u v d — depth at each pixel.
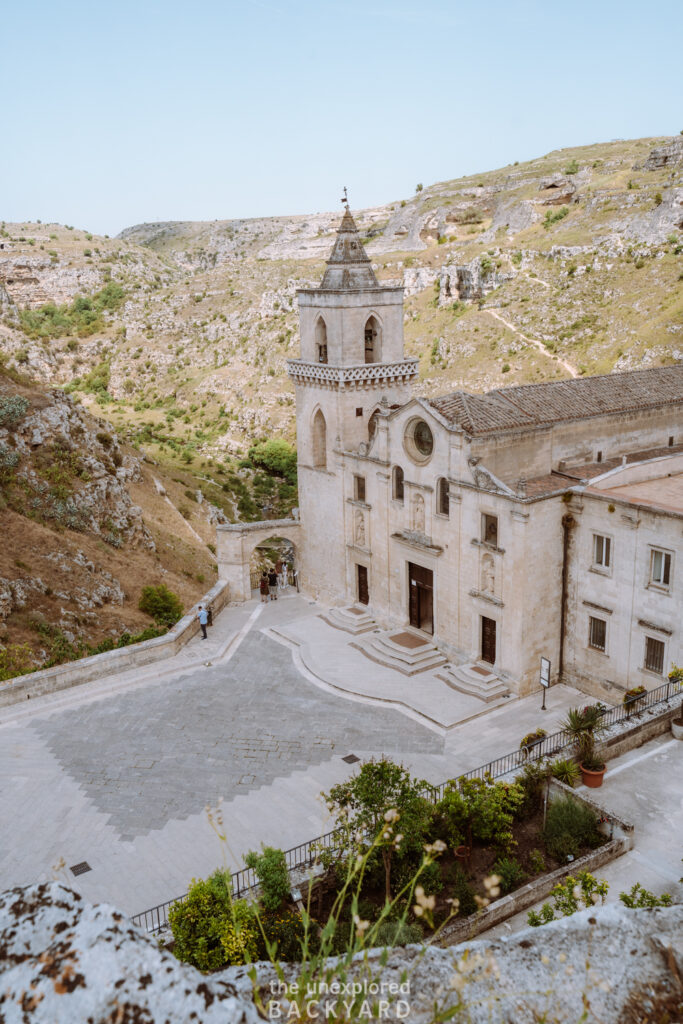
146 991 4.82
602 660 41.22
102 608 66.31
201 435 192.62
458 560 44.03
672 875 25.16
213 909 22.23
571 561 41.72
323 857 25.64
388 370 51.12
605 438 48.16
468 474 42.19
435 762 36.62
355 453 50.59
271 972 6.40
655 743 32.38
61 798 34.47
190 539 97.62
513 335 172.25
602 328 160.88
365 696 42.94
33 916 5.34
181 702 42.97
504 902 23.78
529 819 29.11
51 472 80.44
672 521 36.19
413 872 24.72
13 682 42.16
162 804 33.94
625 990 5.96
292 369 53.47
